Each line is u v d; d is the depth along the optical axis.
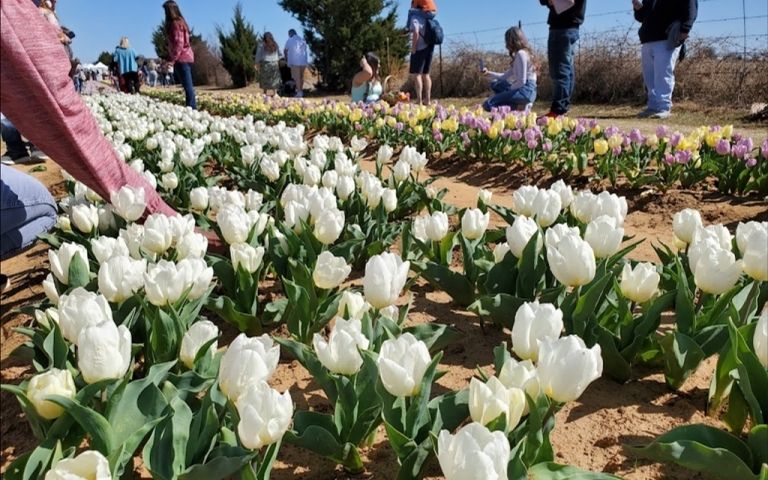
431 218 3.58
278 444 1.96
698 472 2.27
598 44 19.61
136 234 3.34
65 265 3.02
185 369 2.59
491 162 8.46
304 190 4.23
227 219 3.33
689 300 2.65
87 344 1.96
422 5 14.66
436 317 3.60
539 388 1.92
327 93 36.97
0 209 3.42
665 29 12.73
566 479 1.93
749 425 2.49
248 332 3.39
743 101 15.39
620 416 2.64
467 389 2.23
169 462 1.95
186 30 16.19
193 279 2.82
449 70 25.81
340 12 36.00
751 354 2.13
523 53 12.41
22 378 3.20
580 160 7.30
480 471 1.47
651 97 13.61
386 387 1.93
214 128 9.42
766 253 2.53
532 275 3.10
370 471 2.35
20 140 10.61
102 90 30.67
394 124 10.34
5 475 1.96
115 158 3.64
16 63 2.60
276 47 24.80
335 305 3.10
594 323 2.78
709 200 6.25
